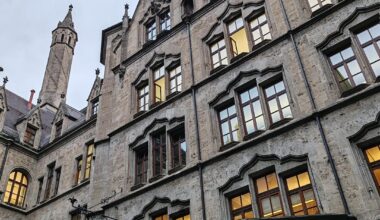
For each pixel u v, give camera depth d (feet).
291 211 44.50
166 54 74.84
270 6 62.90
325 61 51.16
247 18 65.46
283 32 58.49
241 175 50.44
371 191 38.93
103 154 73.10
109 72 86.74
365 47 48.98
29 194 97.50
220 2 71.77
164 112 66.74
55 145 100.99
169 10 83.35
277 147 48.91
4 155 96.48
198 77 65.77
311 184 44.21
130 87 77.51
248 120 55.67
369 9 50.42
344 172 41.65
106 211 63.26
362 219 38.04
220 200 50.52
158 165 63.46
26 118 107.96
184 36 74.13
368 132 42.73
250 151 51.26
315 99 49.01
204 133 58.39
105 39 97.40
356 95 44.88
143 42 84.07
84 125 94.48
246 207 48.75
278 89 54.60
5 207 90.63
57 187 93.30
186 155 58.39
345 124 44.47
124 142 69.82
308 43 53.93
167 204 56.18
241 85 58.39
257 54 59.21
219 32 68.33
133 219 58.80
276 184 47.52
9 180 95.91
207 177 53.67
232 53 64.44
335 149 43.68
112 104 80.07
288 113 51.65
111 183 66.49
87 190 82.38
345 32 51.31
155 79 75.05
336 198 40.78
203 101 61.77
